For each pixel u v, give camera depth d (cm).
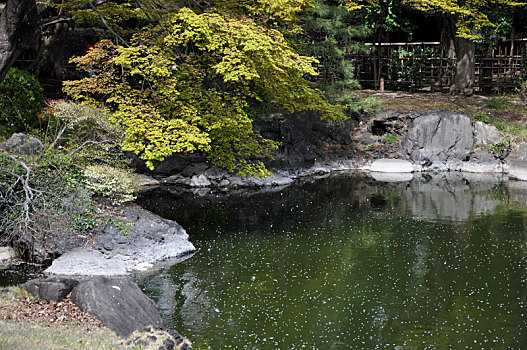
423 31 3123
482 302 972
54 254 1124
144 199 1759
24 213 1180
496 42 2716
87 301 795
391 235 1369
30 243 1145
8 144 1271
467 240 1322
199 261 1179
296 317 912
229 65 1245
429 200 1739
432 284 1056
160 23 1386
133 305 812
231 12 1413
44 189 1212
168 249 1209
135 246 1177
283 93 1529
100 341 696
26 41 1184
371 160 2317
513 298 988
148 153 1207
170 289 1022
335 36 2583
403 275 1102
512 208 1616
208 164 2039
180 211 1609
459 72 2584
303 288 1035
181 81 1402
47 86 2262
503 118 2317
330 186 1983
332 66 2498
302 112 2342
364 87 2919
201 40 1393
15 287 865
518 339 835
